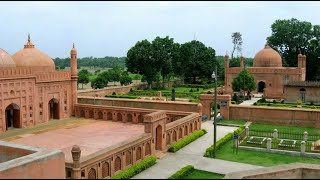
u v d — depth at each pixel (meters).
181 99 36.19
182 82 60.75
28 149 12.49
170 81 56.84
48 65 27.28
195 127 21.89
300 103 33.25
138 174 14.20
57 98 26.44
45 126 24.00
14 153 12.85
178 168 15.02
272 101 36.44
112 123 25.16
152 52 49.34
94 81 50.06
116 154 13.92
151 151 16.53
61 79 26.55
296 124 24.33
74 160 11.85
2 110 22.03
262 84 42.94
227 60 43.38
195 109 26.97
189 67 57.12
